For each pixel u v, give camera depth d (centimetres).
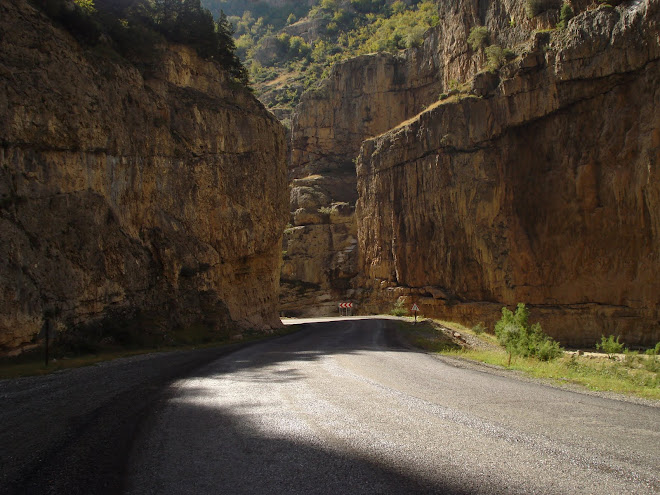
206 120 3262
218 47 3809
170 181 2861
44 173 1920
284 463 512
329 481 461
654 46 3941
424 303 5866
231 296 3406
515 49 5178
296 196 8775
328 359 1595
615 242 4338
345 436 609
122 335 2092
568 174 4666
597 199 4488
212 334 2742
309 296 7831
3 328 1532
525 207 5062
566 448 563
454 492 434
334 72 9975
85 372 1309
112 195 2325
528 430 641
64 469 500
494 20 5719
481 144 5312
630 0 4222
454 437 605
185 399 866
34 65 1956
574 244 4650
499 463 511
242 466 504
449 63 6725
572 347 4453
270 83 15612
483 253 5272
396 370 1298
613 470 492
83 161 2130
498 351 2347
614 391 1030
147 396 902
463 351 2127
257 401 836
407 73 9088
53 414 764
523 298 4997
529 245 4984
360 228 7475
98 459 530
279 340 2788
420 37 9406
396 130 6644
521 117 4906
